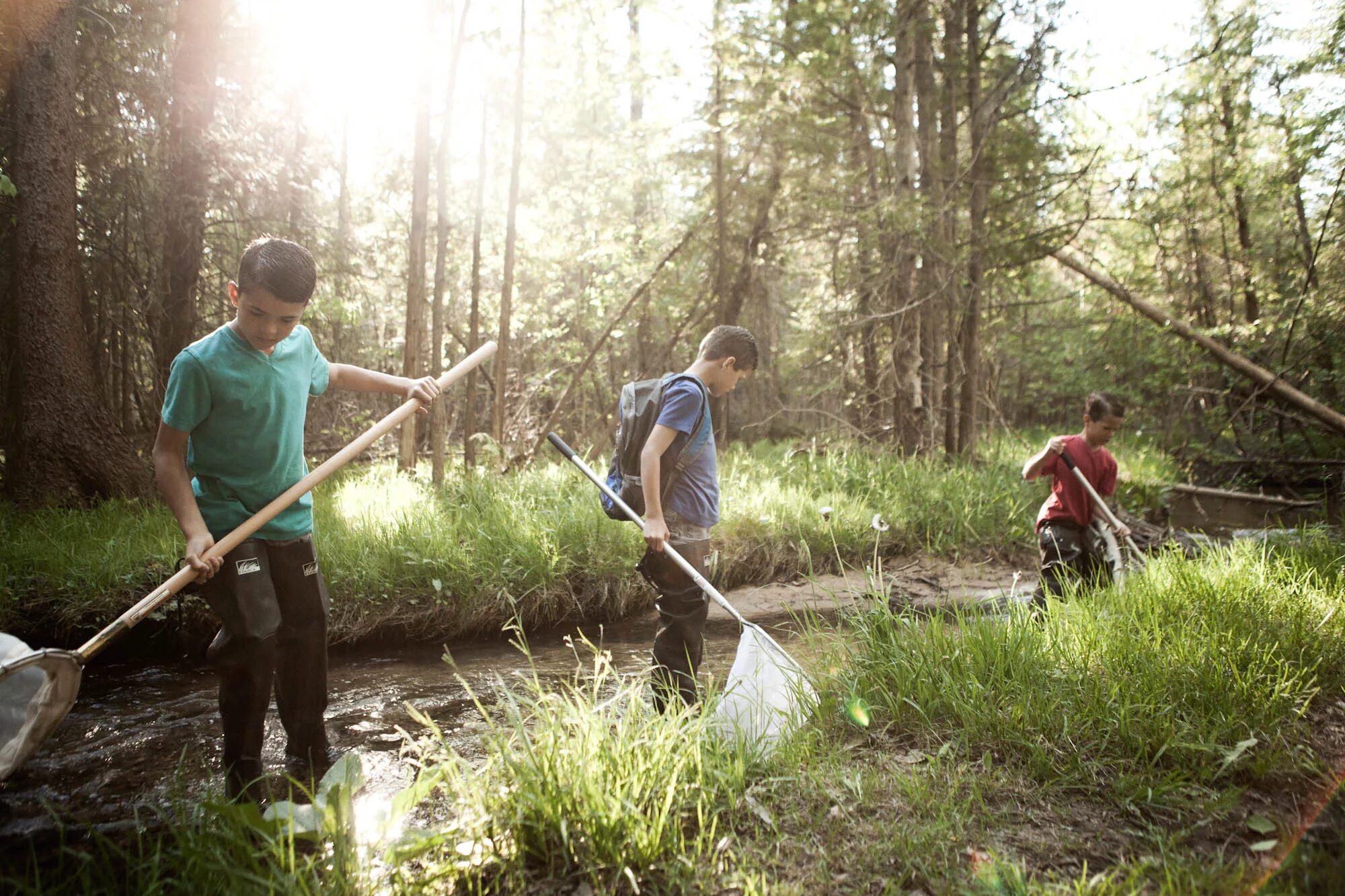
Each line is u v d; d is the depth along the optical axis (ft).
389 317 43.98
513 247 28.73
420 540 18.11
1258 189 37.91
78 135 24.89
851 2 29.37
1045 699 9.36
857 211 31.60
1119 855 7.03
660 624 10.98
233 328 8.64
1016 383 59.47
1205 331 37.91
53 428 23.03
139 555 17.38
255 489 8.96
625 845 6.97
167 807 8.99
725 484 24.16
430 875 6.88
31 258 22.95
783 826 7.55
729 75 31.22
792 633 13.14
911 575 20.80
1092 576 14.60
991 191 32.14
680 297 37.09
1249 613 11.60
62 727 11.60
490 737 8.72
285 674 9.83
